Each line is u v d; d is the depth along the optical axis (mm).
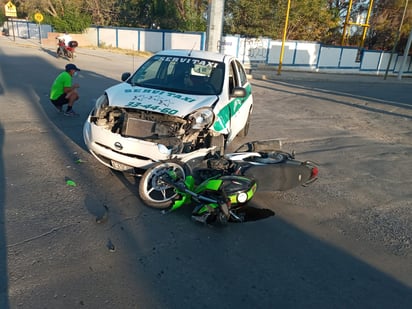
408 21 38594
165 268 3086
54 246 3219
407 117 11867
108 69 17578
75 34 35594
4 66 14914
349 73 33812
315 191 5102
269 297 2861
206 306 2693
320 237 3865
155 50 33781
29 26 43125
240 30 29812
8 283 2717
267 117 10094
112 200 4160
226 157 4508
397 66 38594
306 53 31125
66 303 2584
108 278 2891
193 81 5359
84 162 5191
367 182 5660
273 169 4414
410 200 5086
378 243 3855
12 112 7684
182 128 4336
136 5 39469
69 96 7520
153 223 3773
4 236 3285
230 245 3539
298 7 30359
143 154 4164
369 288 3094
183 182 3941
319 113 11445
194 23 36312
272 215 4262
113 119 4570
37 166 4914
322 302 2863
